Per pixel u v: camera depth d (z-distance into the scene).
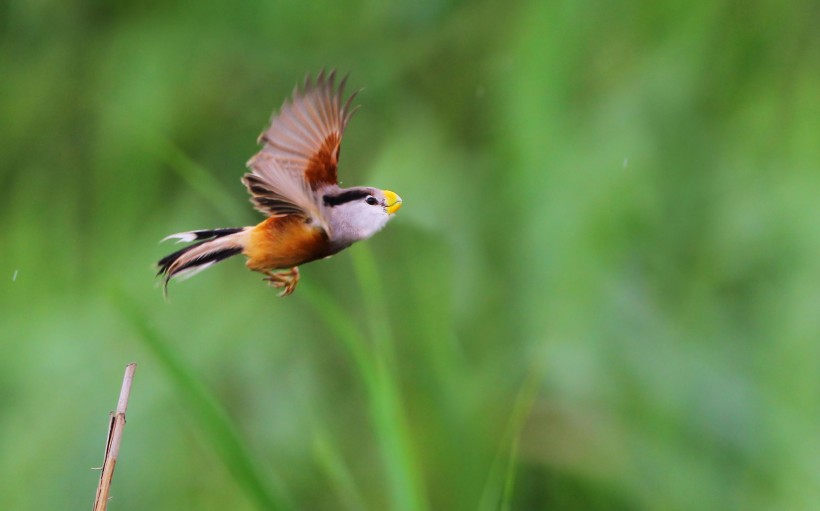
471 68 10.20
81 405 10.09
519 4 10.18
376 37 10.24
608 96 10.09
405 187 10.13
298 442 10.10
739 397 10.02
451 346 10.10
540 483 10.12
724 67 10.08
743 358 10.03
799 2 10.05
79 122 10.26
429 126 10.19
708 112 10.08
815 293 10.00
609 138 10.06
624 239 10.05
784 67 10.05
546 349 10.05
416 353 10.12
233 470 9.66
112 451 9.45
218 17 10.25
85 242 10.21
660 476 10.05
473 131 10.18
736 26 10.08
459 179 10.15
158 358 9.67
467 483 10.06
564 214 10.05
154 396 10.09
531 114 10.09
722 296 10.05
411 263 10.16
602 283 10.05
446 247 10.13
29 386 10.11
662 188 10.06
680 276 10.05
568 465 10.07
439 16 10.23
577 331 10.05
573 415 10.07
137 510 10.05
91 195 10.23
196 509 10.05
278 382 10.12
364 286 9.75
